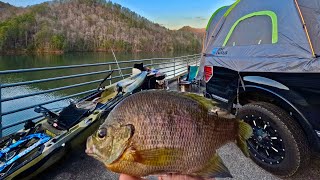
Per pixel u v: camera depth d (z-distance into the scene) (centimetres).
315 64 157
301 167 172
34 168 176
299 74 167
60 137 203
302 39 175
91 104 278
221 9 298
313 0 187
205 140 66
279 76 180
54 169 203
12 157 178
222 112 72
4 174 161
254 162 205
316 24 176
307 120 167
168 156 62
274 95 184
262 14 216
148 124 61
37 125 230
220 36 263
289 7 194
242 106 212
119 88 323
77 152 229
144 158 60
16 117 452
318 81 157
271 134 187
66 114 237
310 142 170
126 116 62
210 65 250
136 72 434
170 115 63
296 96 170
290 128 172
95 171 201
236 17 249
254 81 198
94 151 63
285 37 187
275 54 186
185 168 63
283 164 180
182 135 63
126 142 60
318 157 214
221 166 67
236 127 74
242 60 207
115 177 193
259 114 191
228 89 228
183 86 409
